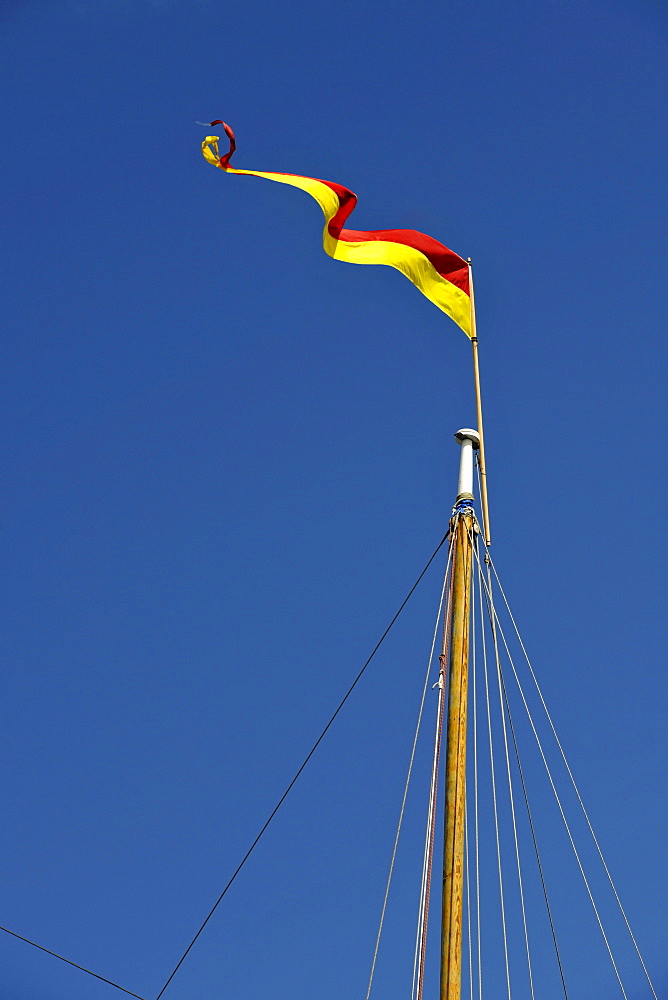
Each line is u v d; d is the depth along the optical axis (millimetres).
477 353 20984
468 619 17656
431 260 21797
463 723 16812
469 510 18516
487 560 18578
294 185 21109
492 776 18391
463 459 19047
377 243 21906
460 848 15812
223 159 20875
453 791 16234
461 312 21438
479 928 16172
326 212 21188
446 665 17438
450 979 14891
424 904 16062
